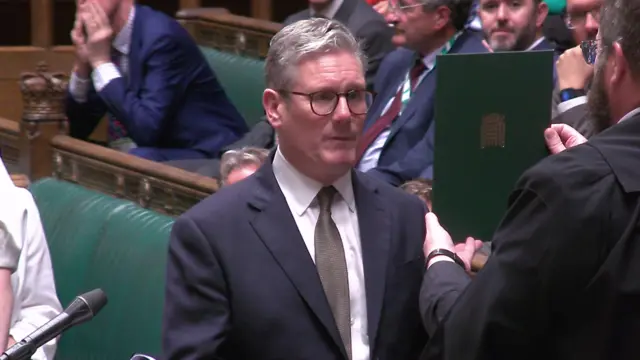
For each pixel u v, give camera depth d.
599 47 3.71
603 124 3.76
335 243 4.48
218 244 4.38
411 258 4.54
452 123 4.68
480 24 9.31
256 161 6.65
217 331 4.29
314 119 4.36
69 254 8.57
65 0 15.80
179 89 10.52
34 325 5.96
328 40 4.38
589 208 3.47
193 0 15.41
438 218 4.71
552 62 4.73
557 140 4.72
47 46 14.80
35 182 9.39
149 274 7.86
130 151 10.31
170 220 8.06
